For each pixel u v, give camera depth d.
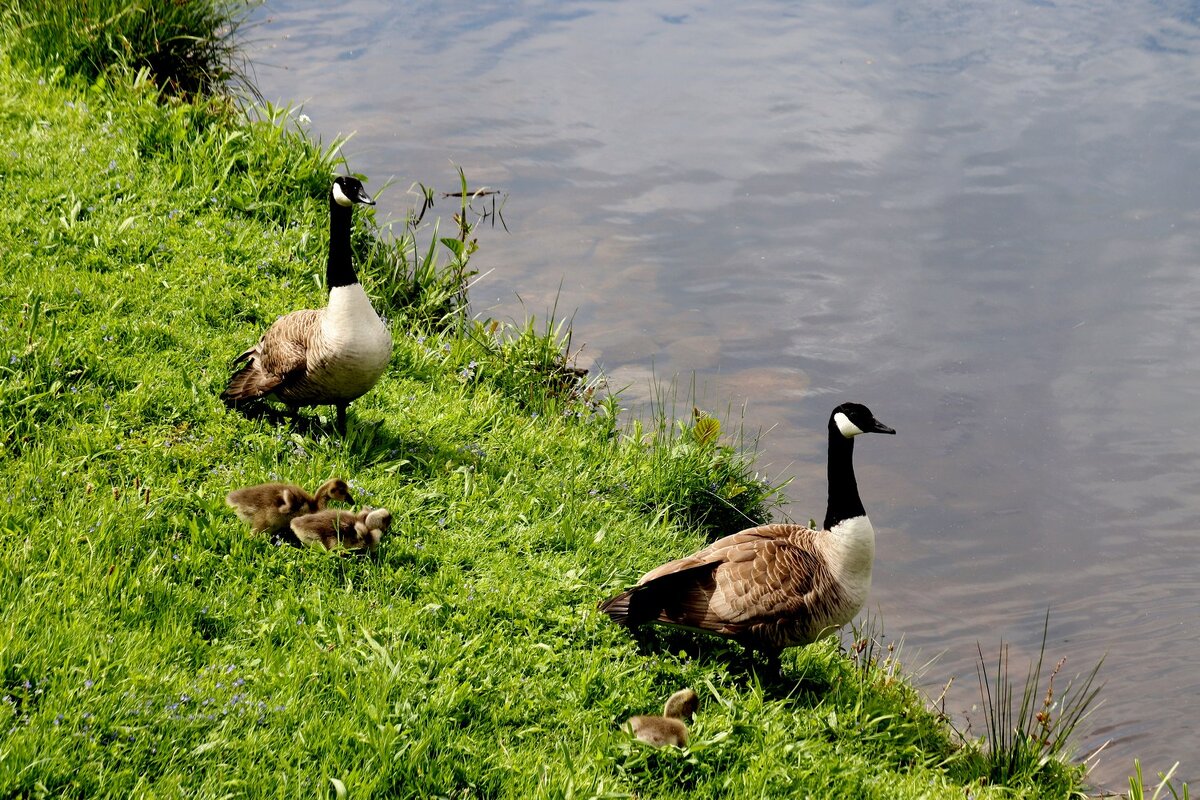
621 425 13.12
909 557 12.20
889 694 9.23
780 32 23.98
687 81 21.83
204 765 6.21
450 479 9.70
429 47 22.61
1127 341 15.50
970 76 22.06
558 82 21.52
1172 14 24.41
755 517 11.90
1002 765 8.79
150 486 8.51
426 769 6.52
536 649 7.84
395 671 7.09
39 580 7.22
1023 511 12.88
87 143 13.53
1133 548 12.41
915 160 19.38
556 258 16.52
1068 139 19.89
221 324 11.19
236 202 13.30
